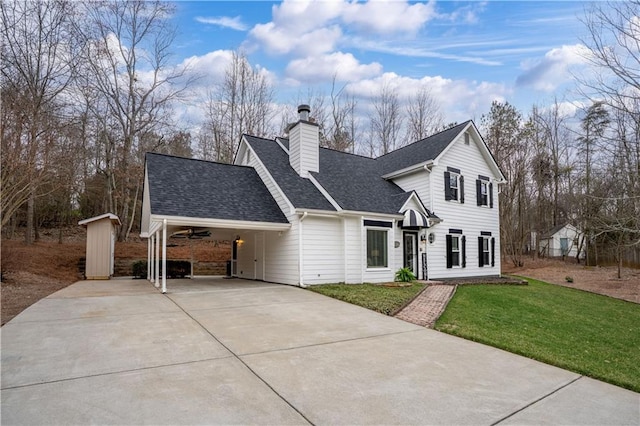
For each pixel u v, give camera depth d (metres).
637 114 8.86
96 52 19.42
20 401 3.43
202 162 14.06
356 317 7.46
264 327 6.44
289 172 14.38
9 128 11.46
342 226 12.98
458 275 16.33
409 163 16.47
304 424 3.11
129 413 3.22
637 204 9.87
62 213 22.03
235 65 27.14
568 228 31.45
